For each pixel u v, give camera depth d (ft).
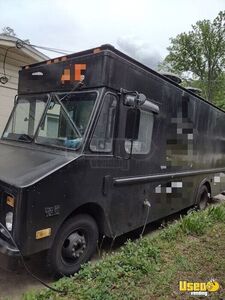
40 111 14.52
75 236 12.42
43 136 13.84
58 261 11.78
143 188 15.93
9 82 30.12
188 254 14.10
